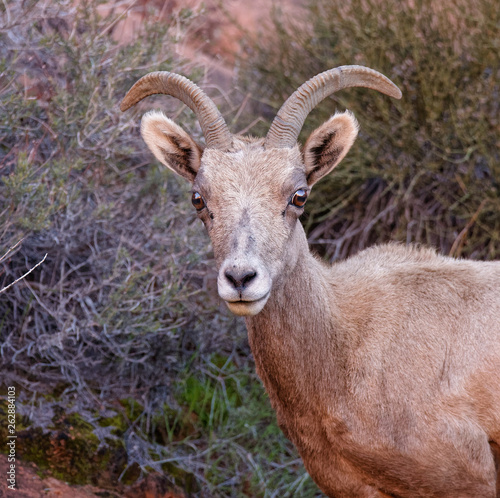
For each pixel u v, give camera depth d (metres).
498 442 9.44
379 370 9.25
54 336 11.84
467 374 9.27
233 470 12.95
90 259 12.62
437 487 9.27
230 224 8.30
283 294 8.99
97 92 12.83
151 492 11.82
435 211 15.81
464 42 15.61
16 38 13.41
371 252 10.74
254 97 17.94
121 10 16.48
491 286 9.77
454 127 14.77
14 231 11.81
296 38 17.69
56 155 13.06
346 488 9.84
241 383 14.29
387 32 15.85
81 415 11.94
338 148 9.57
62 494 10.66
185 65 14.73
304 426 9.60
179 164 9.95
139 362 12.83
